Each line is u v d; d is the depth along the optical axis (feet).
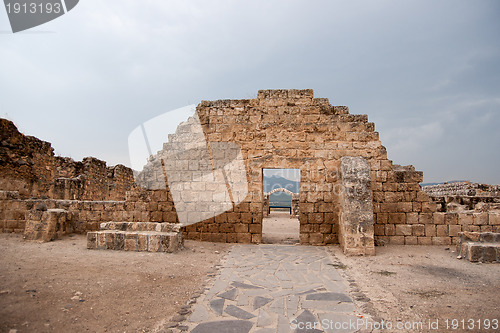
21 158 43.83
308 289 19.85
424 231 34.45
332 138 37.42
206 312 16.08
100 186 62.49
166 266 23.84
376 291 19.39
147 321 14.89
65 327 13.64
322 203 36.40
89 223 37.68
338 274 23.34
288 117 38.42
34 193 45.93
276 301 17.72
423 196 34.88
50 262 22.38
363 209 30.60
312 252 31.53
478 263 26.23
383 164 35.88
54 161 51.24
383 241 34.14
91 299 16.65
